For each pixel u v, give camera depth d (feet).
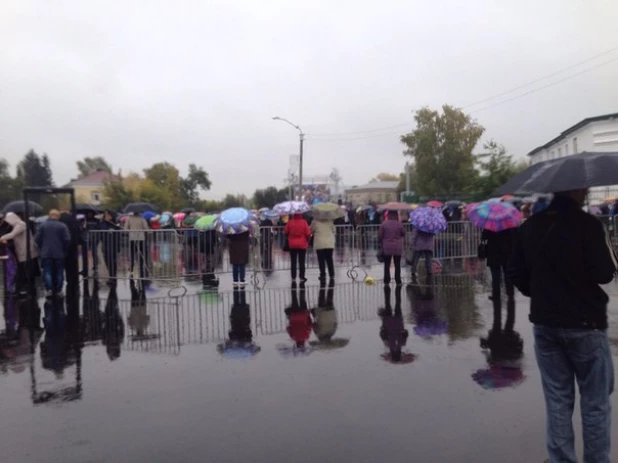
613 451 14.20
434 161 127.85
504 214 33.32
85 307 35.09
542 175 12.84
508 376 20.11
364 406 17.44
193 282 45.34
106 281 45.34
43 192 40.86
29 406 18.12
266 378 20.36
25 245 39.17
